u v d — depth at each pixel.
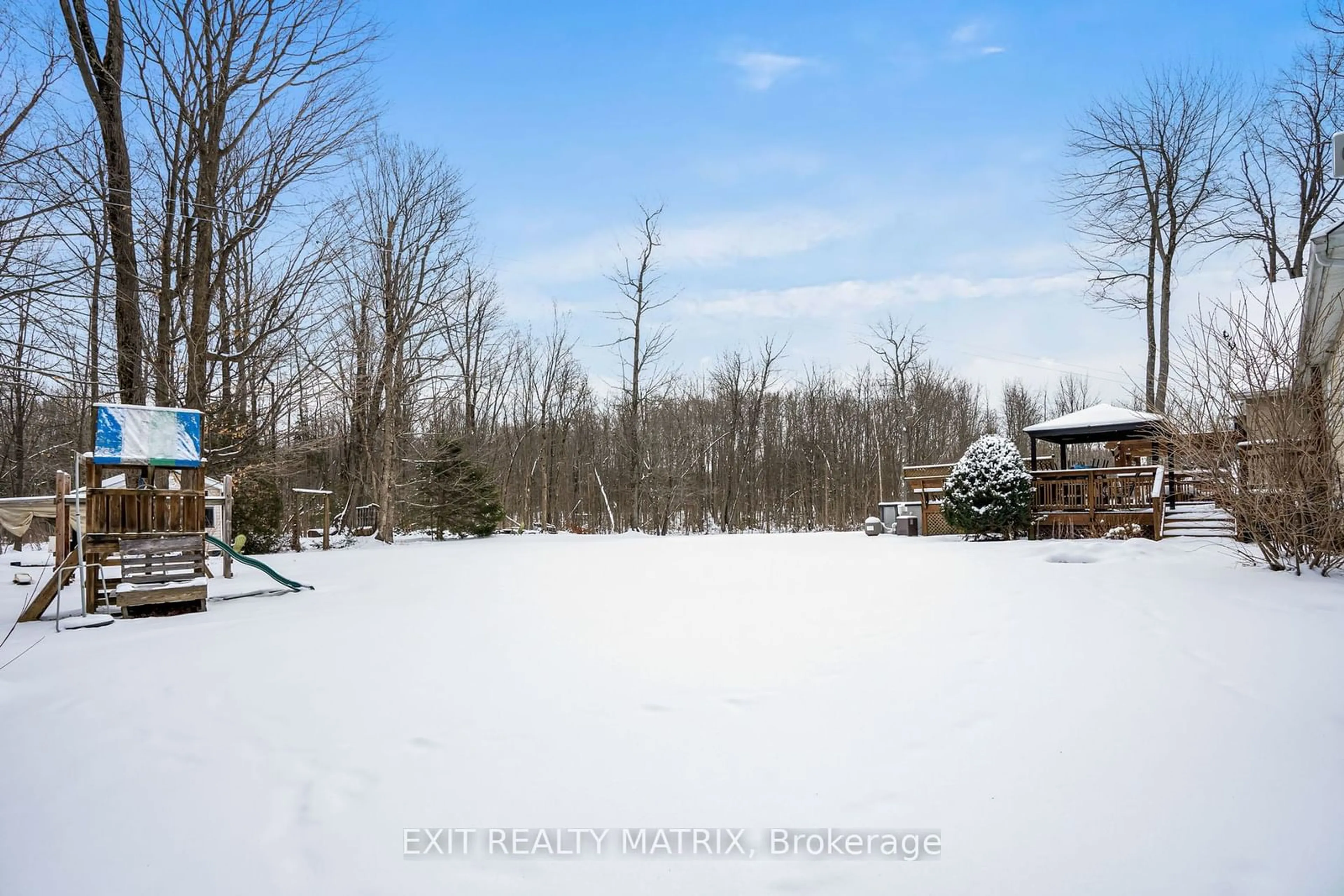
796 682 4.65
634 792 3.18
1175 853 2.63
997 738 3.68
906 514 17.86
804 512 42.78
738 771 3.37
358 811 3.06
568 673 4.94
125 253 12.80
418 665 5.23
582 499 39.81
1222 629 5.67
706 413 41.78
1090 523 13.96
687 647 5.59
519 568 11.38
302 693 4.61
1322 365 9.16
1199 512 13.47
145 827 2.99
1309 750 3.43
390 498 23.22
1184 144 23.83
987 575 9.02
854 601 7.36
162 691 4.73
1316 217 22.52
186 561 7.93
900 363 40.94
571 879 2.54
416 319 24.27
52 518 20.05
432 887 2.51
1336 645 5.11
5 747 3.84
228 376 15.63
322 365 18.08
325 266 16.28
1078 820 2.87
